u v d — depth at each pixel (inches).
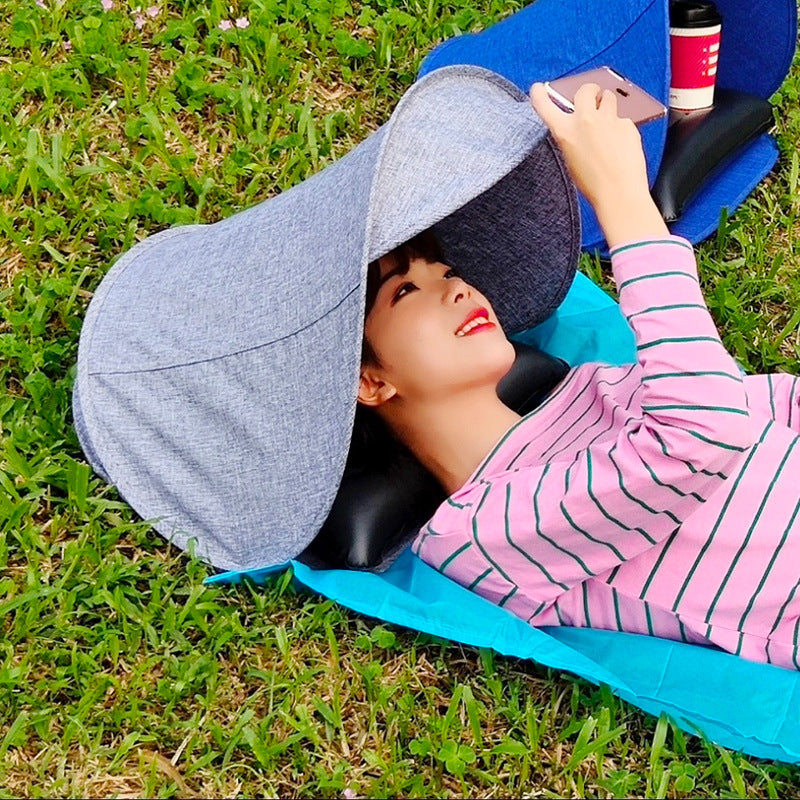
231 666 84.7
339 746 80.5
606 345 108.8
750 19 123.0
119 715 80.4
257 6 132.6
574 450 88.2
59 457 94.3
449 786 78.7
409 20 135.3
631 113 86.0
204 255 93.7
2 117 118.2
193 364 88.8
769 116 128.5
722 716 80.5
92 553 89.0
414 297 89.7
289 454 85.7
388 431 94.5
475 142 81.7
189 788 78.1
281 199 93.0
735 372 77.7
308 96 127.6
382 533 90.0
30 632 84.4
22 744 79.4
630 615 86.3
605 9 114.2
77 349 102.3
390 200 80.6
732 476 83.0
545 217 96.2
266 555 88.0
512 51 120.3
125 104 122.3
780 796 79.7
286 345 84.3
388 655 85.7
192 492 90.5
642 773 79.7
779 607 83.3
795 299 116.5
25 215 111.5
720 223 119.2
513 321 105.4
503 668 85.1
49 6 128.3
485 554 84.7
